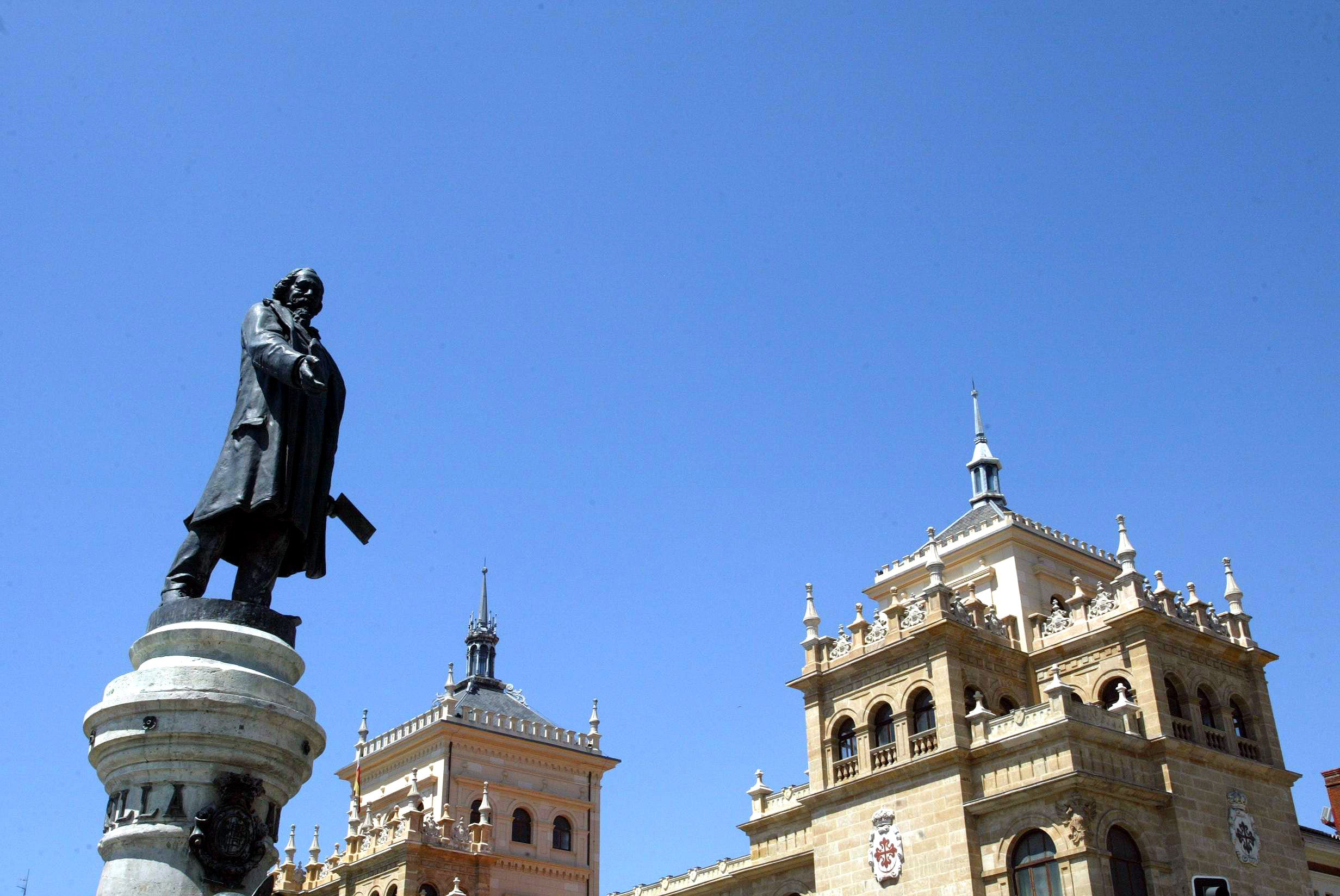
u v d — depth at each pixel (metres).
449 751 73.31
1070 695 43.12
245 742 13.27
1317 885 52.72
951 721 45.50
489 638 86.69
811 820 51.47
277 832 13.74
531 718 82.62
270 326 15.70
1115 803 41.91
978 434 66.25
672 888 60.16
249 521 15.16
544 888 71.94
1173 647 47.84
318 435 15.69
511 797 74.19
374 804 77.31
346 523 16.62
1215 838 43.94
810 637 52.34
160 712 13.09
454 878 66.06
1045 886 40.94
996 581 55.50
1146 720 45.44
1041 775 42.41
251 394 15.42
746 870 54.50
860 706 49.41
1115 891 40.31
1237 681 49.75
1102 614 48.78
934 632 47.22
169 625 14.07
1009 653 49.75
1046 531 57.22
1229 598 52.12
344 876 68.56
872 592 61.72
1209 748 45.66
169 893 12.49
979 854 43.00
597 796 78.00
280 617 14.70
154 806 12.90
